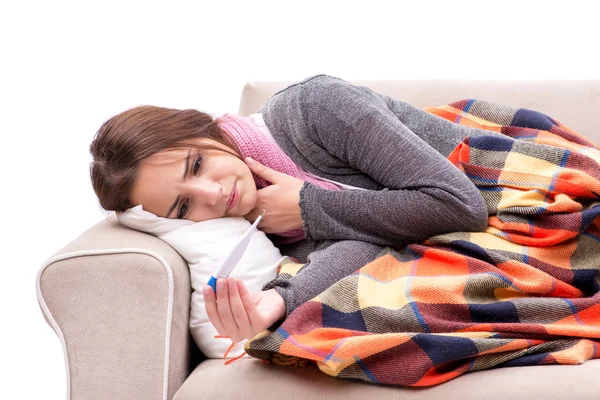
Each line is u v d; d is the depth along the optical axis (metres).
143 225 1.58
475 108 1.86
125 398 1.45
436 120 1.77
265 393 1.33
